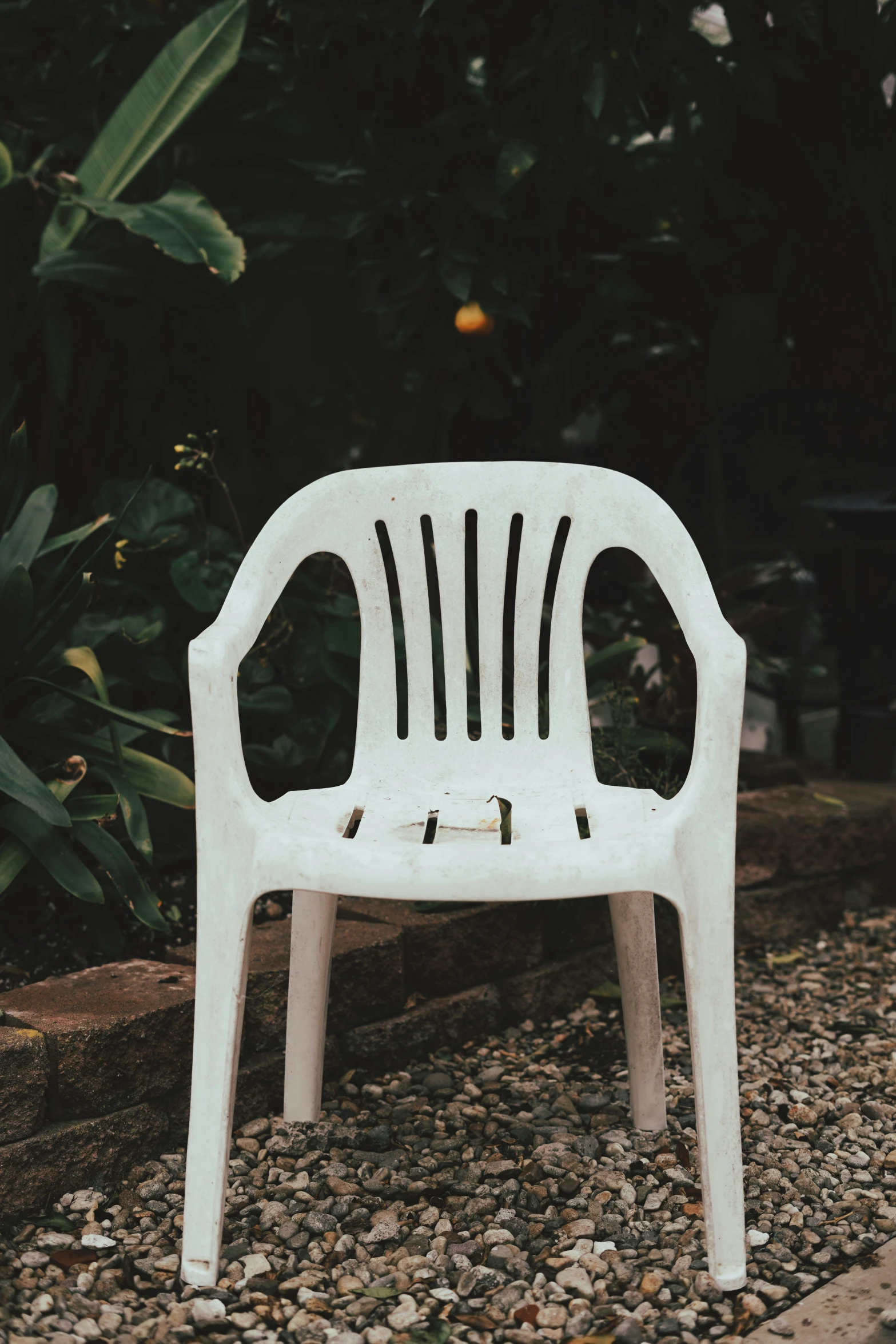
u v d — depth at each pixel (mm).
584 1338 1184
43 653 1851
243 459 3135
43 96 2605
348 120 2600
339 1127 1621
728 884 1220
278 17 2484
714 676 1217
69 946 1912
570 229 3041
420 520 1550
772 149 2836
